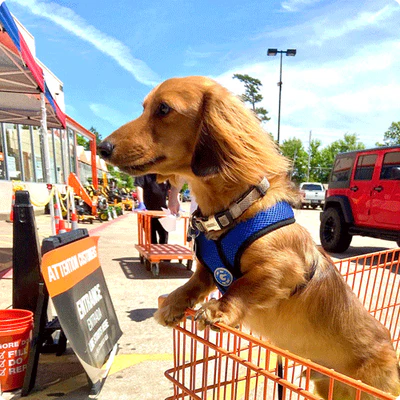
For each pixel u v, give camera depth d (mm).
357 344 2236
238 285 1865
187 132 2068
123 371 3152
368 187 8352
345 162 9383
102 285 3342
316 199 28328
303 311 2092
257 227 1887
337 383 2355
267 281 1860
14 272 3221
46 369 3145
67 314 2562
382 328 2453
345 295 2246
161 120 2066
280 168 2104
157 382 2988
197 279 2236
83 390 2844
